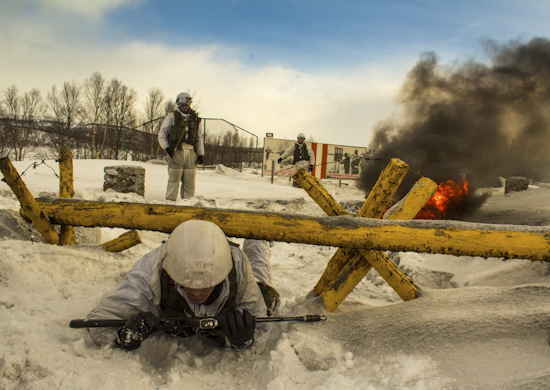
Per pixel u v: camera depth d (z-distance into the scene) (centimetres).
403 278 255
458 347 197
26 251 298
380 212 257
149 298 216
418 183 256
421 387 172
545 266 317
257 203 932
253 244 293
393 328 221
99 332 214
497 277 340
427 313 226
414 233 223
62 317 239
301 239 235
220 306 220
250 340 220
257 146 2392
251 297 234
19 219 396
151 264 219
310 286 386
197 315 219
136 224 267
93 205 290
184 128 831
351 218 234
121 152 3656
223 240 204
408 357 198
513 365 179
